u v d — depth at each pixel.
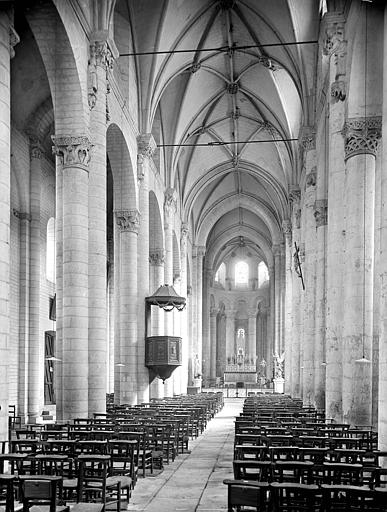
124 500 11.60
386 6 14.14
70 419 20.02
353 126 20.39
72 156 21.06
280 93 40.69
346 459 11.27
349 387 19.39
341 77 21.30
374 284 19.84
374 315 19.84
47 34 20.36
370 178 20.19
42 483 8.23
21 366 29.67
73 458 11.30
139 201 32.38
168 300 31.66
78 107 21.20
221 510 11.26
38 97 28.52
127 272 31.14
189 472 15.70
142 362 31.45
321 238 30.23
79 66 21.27
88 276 21.86
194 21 33.62
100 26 22.72
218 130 48.84
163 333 41.84
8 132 15.15
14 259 29.53
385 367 13.06
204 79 40.56
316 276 31.30
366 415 19.11
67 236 20.78
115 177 31.30
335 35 21.38
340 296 21.86
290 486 7.84
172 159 43.34
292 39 32.44
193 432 25.42
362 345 19.41
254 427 16.66
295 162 43.38
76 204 20.86
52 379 35.56
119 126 28.25
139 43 31.59
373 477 9.46
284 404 31.55
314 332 33.31
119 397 30.89
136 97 32.50
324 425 17.36
